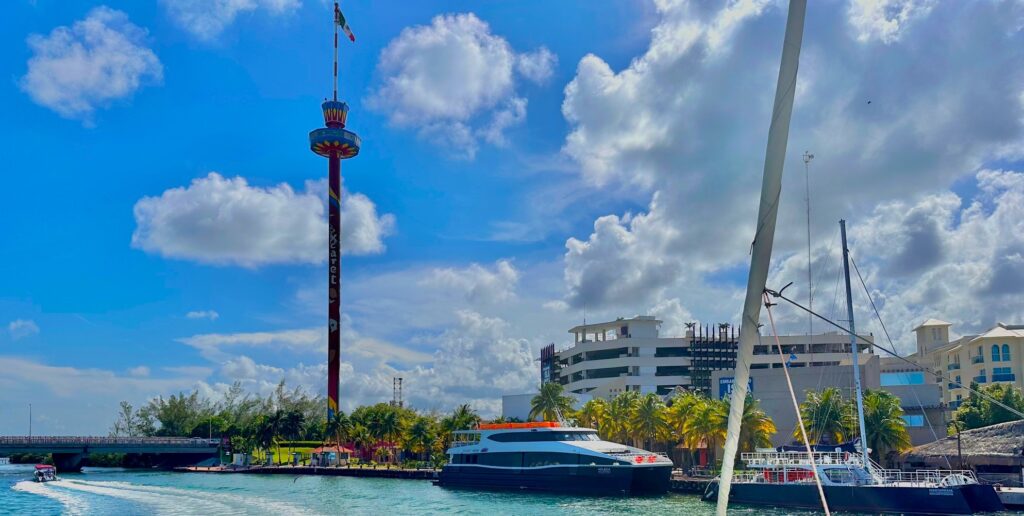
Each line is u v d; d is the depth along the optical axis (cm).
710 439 9675
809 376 11244
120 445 17275
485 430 9238
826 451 7356
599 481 7950
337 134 17838
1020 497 6350
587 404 12112
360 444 17612
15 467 19700
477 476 9112
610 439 11438
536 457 8550
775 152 998
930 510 6019
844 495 6397
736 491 7094
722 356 17938
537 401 13012
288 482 11819
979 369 16200
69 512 7362
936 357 18312
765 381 11462
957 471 7262
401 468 13925
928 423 10338
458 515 6712
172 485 11219
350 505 7744
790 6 981
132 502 8381
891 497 6162
